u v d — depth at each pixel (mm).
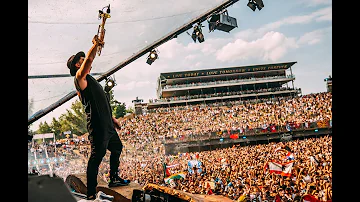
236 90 88125
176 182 25312
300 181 18250
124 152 47125
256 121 59719
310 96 66062
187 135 47438
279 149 31062
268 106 67000
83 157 19734
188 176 26312
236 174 23422
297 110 60781
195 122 64438
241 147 44281
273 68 87438
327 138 35125
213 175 24891
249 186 19281
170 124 62719
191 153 42062
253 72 87750
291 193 16984
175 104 83062
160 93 87250
